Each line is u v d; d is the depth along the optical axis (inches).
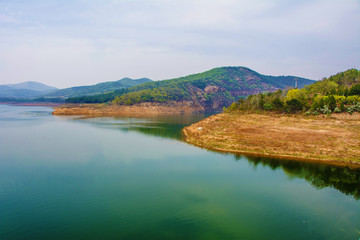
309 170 1865.2
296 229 1085.8
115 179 1669.5
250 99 4136.3
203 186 1557.6
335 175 1756.9
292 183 1615.4
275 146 2389.3
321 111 2992.1
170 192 1464.1
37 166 1941.4
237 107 3954.2
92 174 1765.5
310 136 2456.9
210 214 1214.9
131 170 1859.0
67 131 3737.7
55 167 1919.3
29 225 1106.1
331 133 2454.5
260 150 2365.9
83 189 1498.5
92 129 4001.0
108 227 1094.4
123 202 1332.4
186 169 1889.8
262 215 1207.6
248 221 1152.8
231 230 1078.4
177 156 2265.0
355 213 1225.4
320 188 1536.7
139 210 1247.5
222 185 1574.8
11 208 1259.2
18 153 2332.7
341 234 1047.0
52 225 1108.5
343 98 3179.1
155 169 1886.1
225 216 1198.3
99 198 1378.0
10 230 1066.1
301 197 1409.9
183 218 1175.6
